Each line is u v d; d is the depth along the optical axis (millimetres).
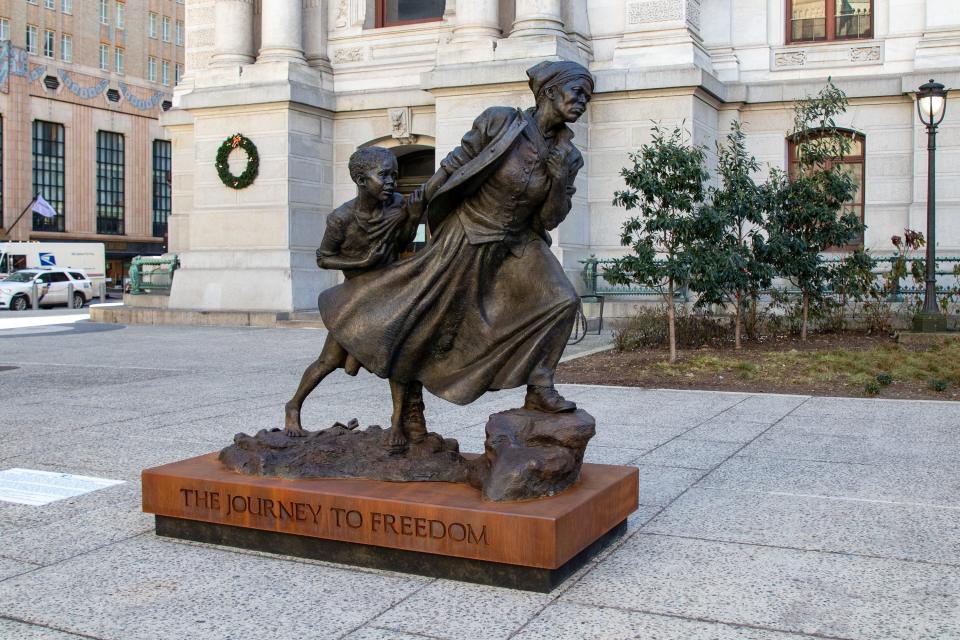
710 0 23375
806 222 16094
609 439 8406
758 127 23125
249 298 24359
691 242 14242
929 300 16688
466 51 22031
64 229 69125
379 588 4531
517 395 11320
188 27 28484
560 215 5219
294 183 24484
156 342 19141
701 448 7980
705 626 4051
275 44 25078
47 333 21594
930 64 21547
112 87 71812
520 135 5121
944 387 11305
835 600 4359
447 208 5199
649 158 14258
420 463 5176
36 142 67438
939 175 21406
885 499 6238
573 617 4152
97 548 5176
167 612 4238
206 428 8930
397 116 25109
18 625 4094
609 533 5223
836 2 23000
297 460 5254
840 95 16656
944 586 4551
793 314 17656
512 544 4453
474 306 5227
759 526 5586
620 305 21328
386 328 5160
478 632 3992
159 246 76062
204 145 25203
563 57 21359
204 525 5266
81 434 8617
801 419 9516
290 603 4336
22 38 66000
